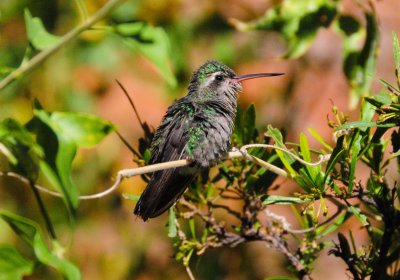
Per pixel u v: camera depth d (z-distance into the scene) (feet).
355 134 17.25
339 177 17.43
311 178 17.08
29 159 17.60
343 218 19.35
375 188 17.67
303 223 19.66
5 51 39.58
